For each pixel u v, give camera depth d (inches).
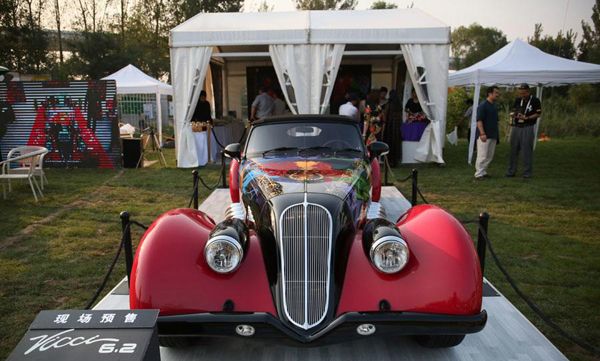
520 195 337.4
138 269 110.0
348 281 114.2
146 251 112.8
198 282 109.1
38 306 166.7
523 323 138.9
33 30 1322.6
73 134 463.8
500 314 144.3
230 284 111.0
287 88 428.1
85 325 87.6
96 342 84.9
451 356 122.4
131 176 421.1
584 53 1382.9
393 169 450.0
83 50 1181.1
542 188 361.1
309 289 113.4
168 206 312.5
